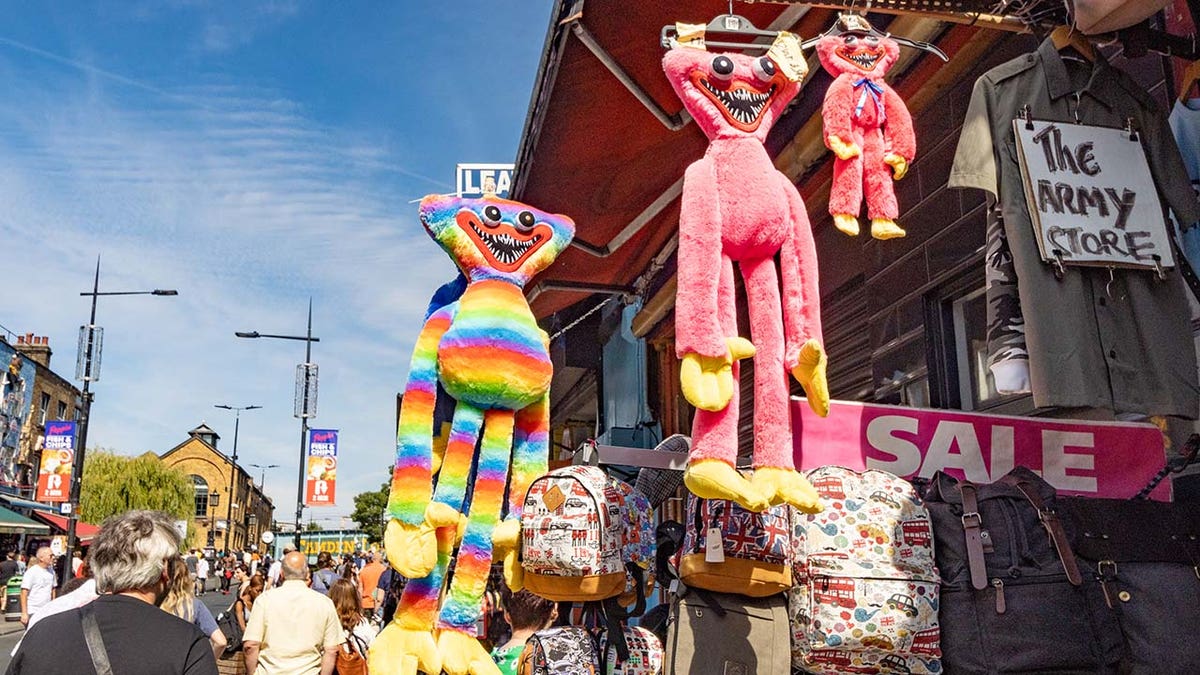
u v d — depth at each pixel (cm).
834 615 227
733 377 225
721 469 213
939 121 457
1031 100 293
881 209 263
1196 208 294
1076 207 278
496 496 326
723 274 233
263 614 543
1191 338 277
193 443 6662
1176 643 234
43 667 224
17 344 3600
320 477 2148
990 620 232
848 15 279
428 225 343
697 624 239
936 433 300
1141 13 273
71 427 2353
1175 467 298
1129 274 277
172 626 239
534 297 769
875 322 511
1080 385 259
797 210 246
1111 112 296
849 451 293
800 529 238
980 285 437
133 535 245
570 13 366
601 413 1088
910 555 234
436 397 345
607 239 629
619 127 461
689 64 246
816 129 492
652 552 277
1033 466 299
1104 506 251
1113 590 238
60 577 2184
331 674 557
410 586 320
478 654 313
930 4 286
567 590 254
